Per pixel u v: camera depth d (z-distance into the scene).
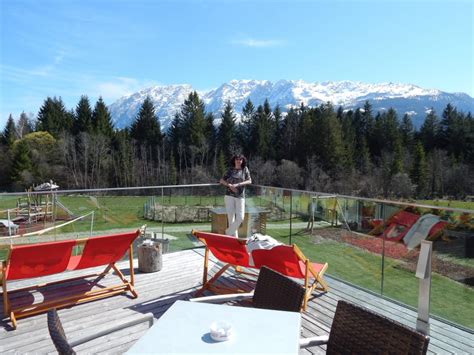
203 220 7.02
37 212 6.44
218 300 2.76
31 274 3.48
